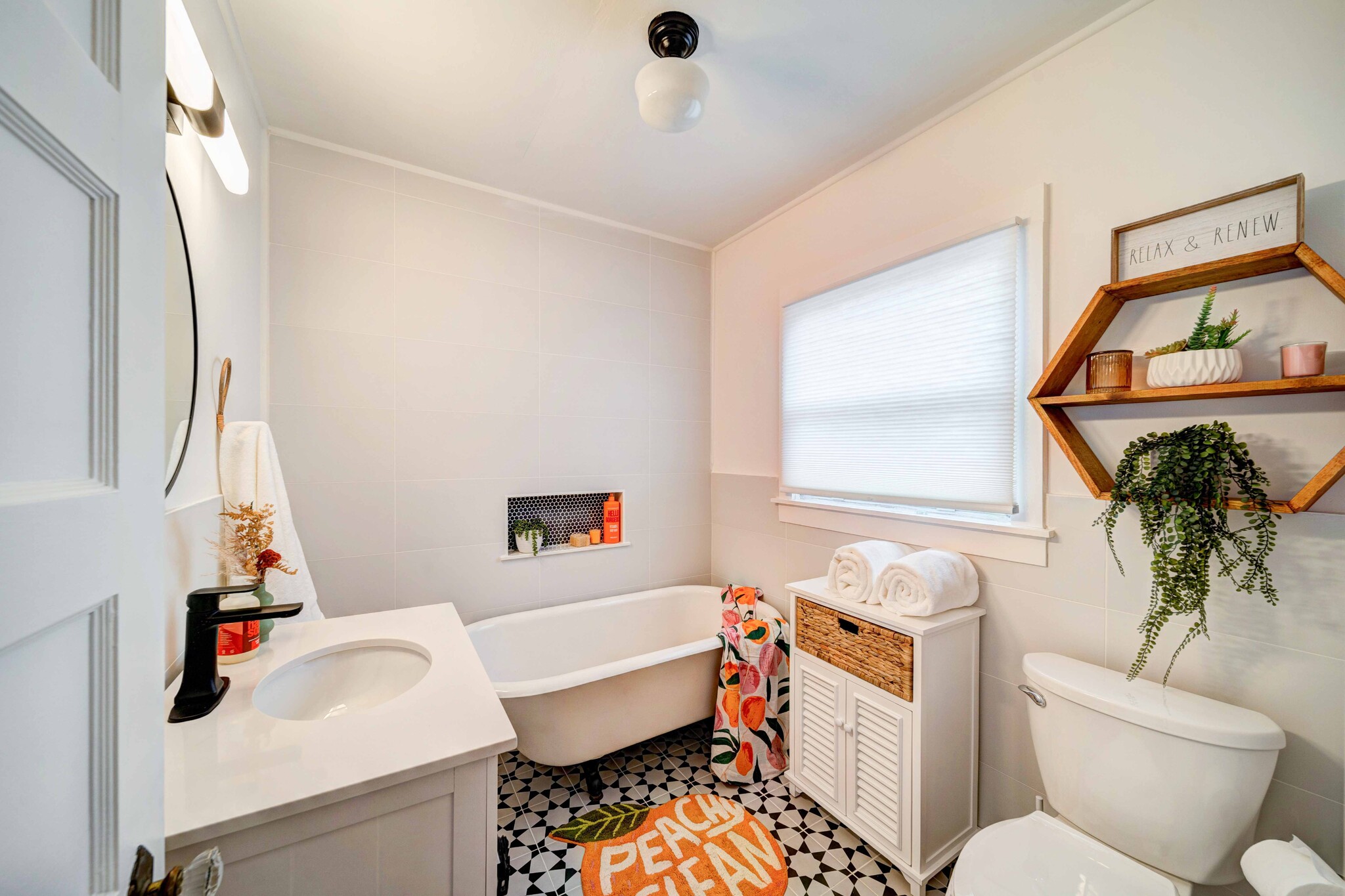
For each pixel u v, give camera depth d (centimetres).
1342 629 106
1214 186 123
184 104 98
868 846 170
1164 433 124
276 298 194
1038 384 144
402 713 100
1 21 35
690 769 212
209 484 131
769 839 173
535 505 261
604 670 190
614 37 148
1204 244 122
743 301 283
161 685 57
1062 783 128
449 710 101
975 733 165
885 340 201
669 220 269
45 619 39
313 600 154
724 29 144
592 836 174
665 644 276
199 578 122
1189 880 110
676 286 294
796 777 193
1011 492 160
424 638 137
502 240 241
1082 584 145
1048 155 153
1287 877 91
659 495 289
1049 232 153
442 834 88
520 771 209
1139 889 104
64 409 43
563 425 258
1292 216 109
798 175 223
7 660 36
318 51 154
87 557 45
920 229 189
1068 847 116
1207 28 124
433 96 174
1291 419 113
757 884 154
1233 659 119
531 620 239
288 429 197
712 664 223
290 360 197
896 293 197
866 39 147
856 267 211
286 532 151
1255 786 104
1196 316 126
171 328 104
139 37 53
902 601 159
